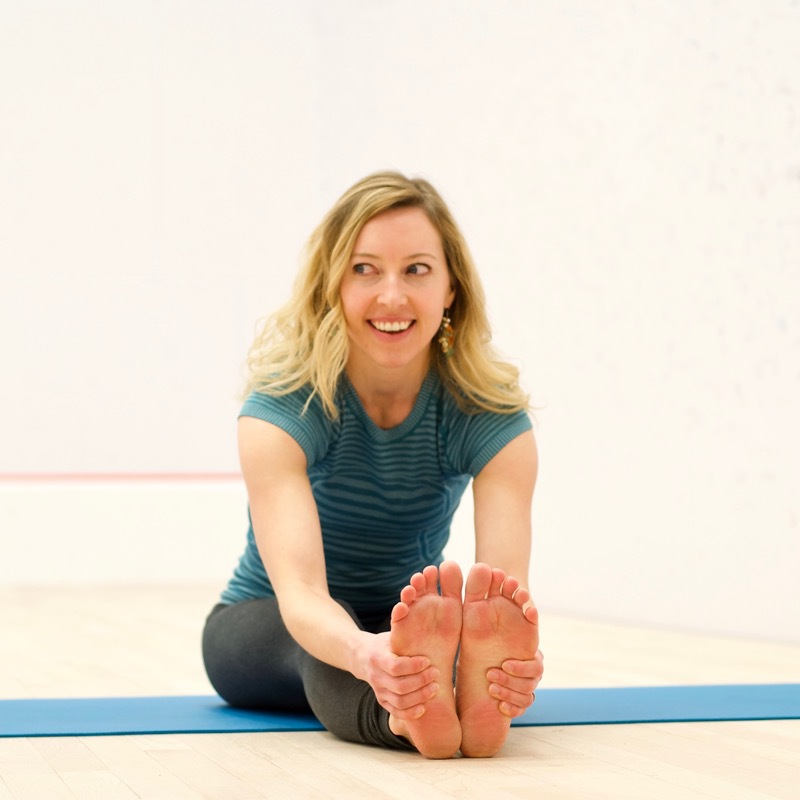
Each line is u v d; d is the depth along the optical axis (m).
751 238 3.87
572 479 4.79
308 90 7.09
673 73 4.22
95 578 6.32
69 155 6.61
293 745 1.90
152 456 6.70
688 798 1.52
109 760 1.77
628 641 3.83
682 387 4.18
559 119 4.88
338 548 2.16
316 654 1.83
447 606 1.65
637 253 4.41
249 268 6.89
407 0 6.19
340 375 2.04
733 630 3.95
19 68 6.57
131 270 6.69
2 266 6.50
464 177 5.63
